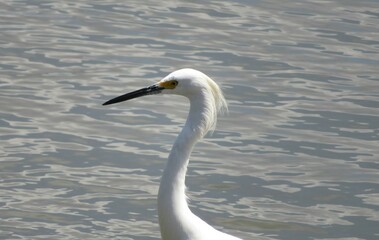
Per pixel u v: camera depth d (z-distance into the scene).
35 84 18.05
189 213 10.50
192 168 15.19
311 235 13.21
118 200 13.97
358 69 19.50
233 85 18.38
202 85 10.38
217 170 15.14
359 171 15.23
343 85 18.72
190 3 23.09
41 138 15.88
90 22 21.42
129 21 21.55
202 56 19.69
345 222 13.62
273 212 13.86
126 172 14.88
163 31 21.00
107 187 14.34
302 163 15.48
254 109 17.47
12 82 18.06
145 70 18.83
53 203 13.73
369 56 20.12
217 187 14.57
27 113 16.83
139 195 14.15
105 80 18.33
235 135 16.44
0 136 15.80
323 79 18.95
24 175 14.52
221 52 19.97
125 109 17.36
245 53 19.97
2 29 20.72
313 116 17.27
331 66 19.59
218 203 14.06
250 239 13.04
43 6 22.44
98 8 22.44
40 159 15.09
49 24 21.19
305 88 18.50
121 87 18.00
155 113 17.28
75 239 12.75
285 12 22.66
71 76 18.50
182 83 10.40
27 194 13.95
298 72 19.23
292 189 14.59
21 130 16.11
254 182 14.77
